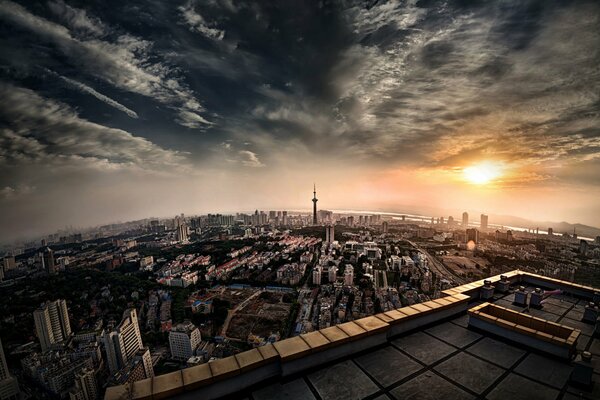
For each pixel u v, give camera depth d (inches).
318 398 243.9
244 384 255.4
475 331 365.7
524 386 260.2
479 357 306.8
